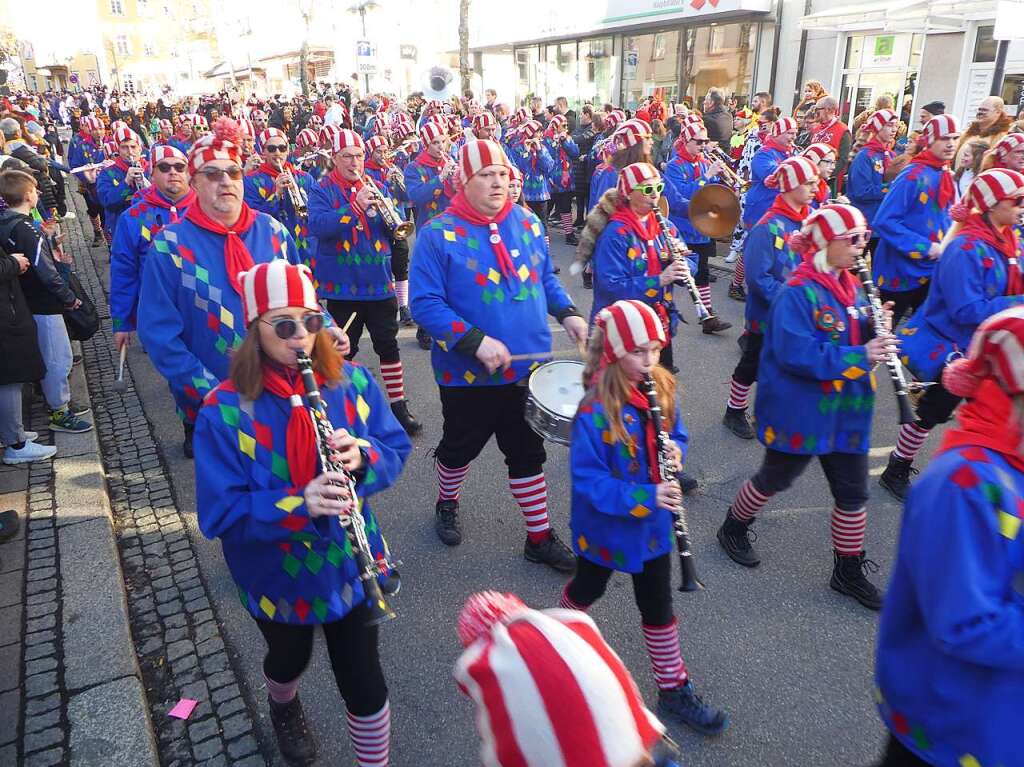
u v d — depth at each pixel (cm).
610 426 268
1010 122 675
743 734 292
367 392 251
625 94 2188
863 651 336
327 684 322
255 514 216
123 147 861
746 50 1756
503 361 352
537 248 381
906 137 1010
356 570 238
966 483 161
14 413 483
